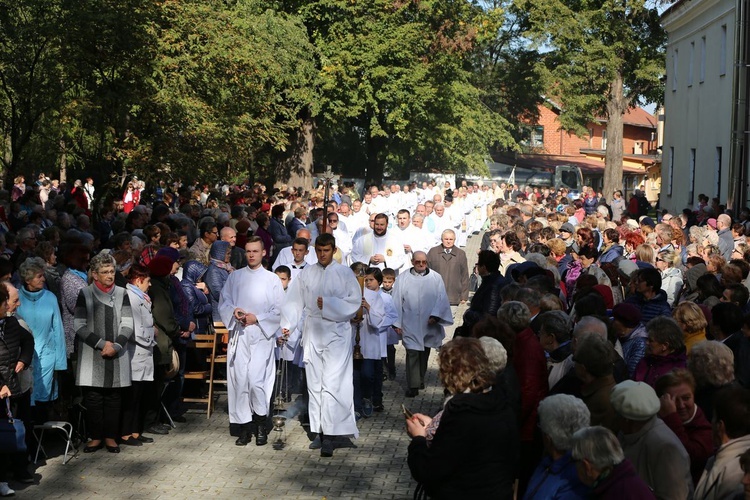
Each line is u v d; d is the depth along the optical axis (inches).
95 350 380.5
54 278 417.1
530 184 2237.9
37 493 338.6
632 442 211.9
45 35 731.4
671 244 592.7
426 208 886.4
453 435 209.2
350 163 2252.7
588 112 2037.4
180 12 836.0
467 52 1733.5
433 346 491.2
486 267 422.9
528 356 276.1
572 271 498.9
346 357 393.1
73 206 729.6
